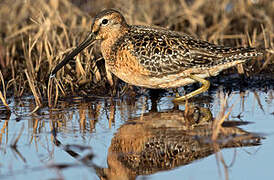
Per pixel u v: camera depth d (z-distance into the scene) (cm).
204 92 1494
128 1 1936
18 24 1841
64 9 1941
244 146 1076
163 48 1312
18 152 1056
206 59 1305
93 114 1307
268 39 1741
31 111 1330
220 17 1981
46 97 1441
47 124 1225
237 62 1322
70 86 1495
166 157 1041
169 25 1866
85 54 1538
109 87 1498
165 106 1372
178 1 2072
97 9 2027
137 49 1322
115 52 1365
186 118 1257
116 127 1198
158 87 1378
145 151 1067
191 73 1337
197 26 1919
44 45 1648
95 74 1512
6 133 1161
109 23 1377
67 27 1748
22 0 1900
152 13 1981
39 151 1061
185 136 1132
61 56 1530
